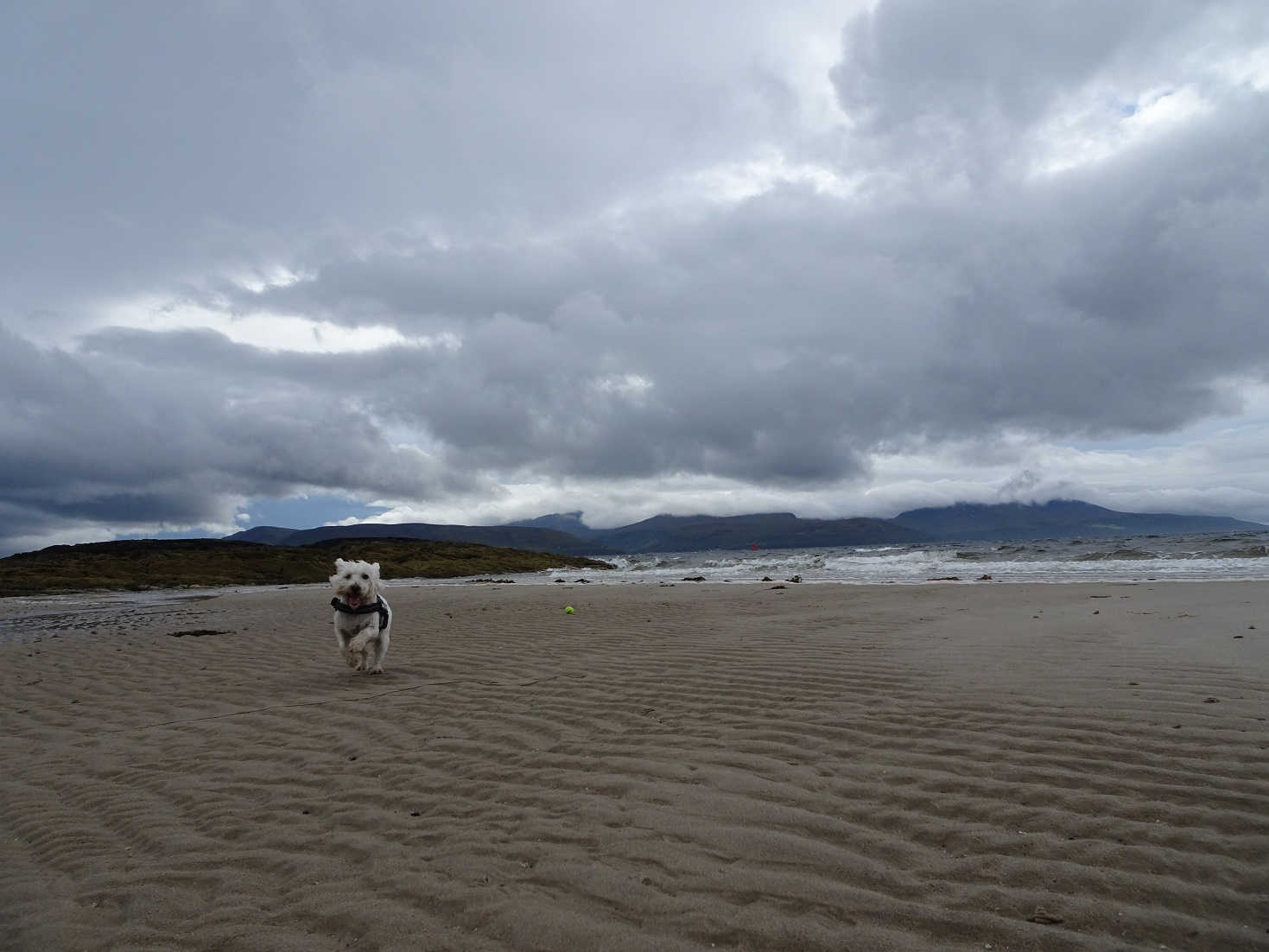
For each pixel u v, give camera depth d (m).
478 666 8.66
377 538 65.00
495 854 3.56
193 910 3.25
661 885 3.15
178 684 8.70
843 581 22.47
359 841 3.85
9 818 4.61
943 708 5.44
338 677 8.55
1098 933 2.67
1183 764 4.03
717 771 4.46
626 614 13.77
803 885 3.10
